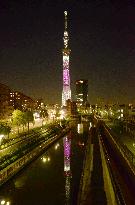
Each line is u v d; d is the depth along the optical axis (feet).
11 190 219.20
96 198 190.19
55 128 636.07
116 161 273.95
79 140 517.96
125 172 230.89
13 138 402.52
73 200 200.03
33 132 501.97
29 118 523.29
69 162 320.91
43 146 395.14
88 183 220.23
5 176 228.63
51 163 315.78
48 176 259.60
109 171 233.76
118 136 458.09
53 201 197.57
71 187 227.61
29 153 321.73
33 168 293.23
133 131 524.52
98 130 626.64
